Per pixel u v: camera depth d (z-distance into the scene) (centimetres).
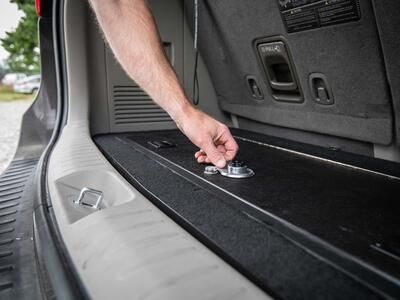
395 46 86
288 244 47
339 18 94
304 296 36
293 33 112
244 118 179
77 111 145
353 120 114
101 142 134
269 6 113
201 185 74
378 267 41
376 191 71
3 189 102
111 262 40
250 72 148
